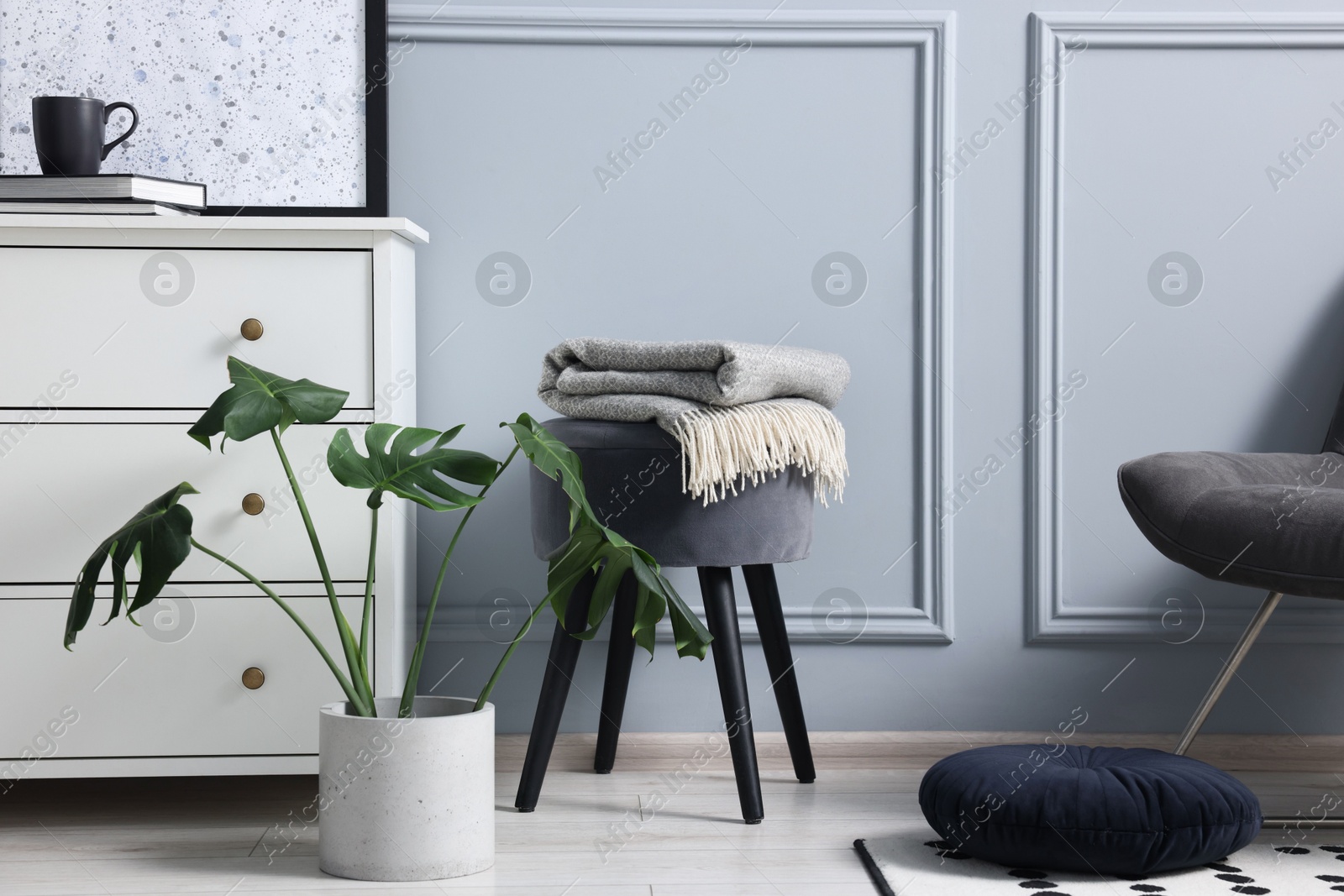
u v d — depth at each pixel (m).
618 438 1.32
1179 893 1.11
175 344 1.34
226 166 1.64
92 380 1.33
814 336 1.73
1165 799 1.13
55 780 1.56
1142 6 1.73
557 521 1.37
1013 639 1.74
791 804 1.46
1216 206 1.74
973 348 1.74
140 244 1.33
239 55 1.65
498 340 1.71
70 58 1.62
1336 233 1.75
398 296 1.43
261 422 1.09
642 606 1.29
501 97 1.70
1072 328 1.74
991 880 1.14
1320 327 1.75
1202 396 1.74
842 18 1.71
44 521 1.33
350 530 1.35
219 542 1.34
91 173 1.48
